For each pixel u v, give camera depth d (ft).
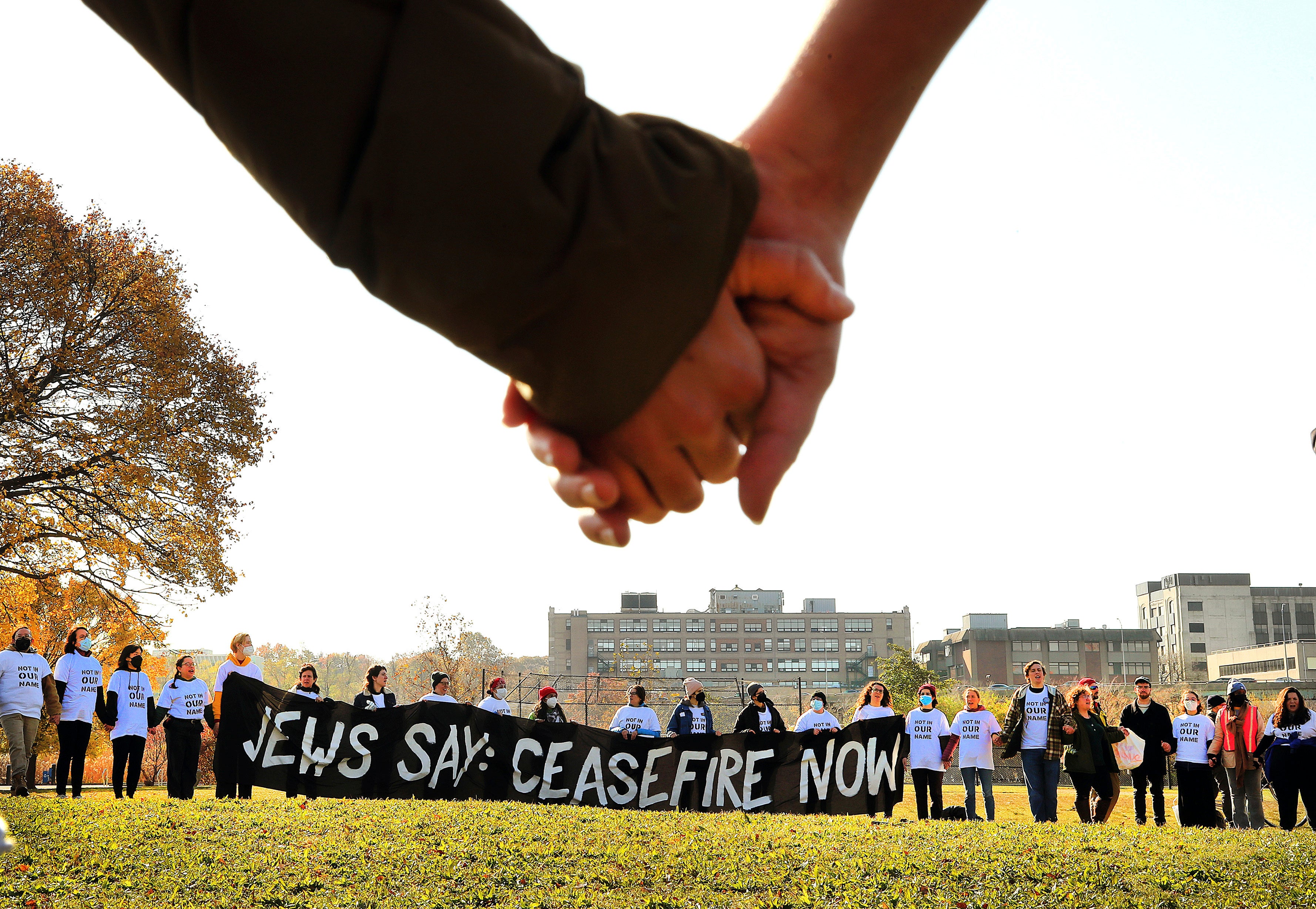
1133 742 36.78
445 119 2.16
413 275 2.33
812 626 473.26
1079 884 22.43
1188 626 431.84
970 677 385.70
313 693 37.83
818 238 2.95
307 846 24.79
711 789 38.40
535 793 38.19
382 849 24.79
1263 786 39.45
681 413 2.73
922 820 35.40
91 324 73.20
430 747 37.78
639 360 2.56
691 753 38.75
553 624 469.16
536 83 2.25
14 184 72.69
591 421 2.72
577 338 2.47
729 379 2.76
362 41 2.13
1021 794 64.75
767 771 38.37
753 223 2.88
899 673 173.37
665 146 2.57
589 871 23.24
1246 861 24.93
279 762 36.42
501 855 24.58
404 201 2.21
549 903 20.29
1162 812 37.40
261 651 318.04
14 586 78.33
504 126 2.21
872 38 2.91
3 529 70.49
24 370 71.36
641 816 33.68
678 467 2.84
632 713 41.42
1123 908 20.39
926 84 3.00
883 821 34.47
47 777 83.56
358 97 2.17
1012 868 24.04
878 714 40.24
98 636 86.53
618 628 467.93
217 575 76.38
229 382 78.89
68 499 74.33
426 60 2.15
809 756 38.37
